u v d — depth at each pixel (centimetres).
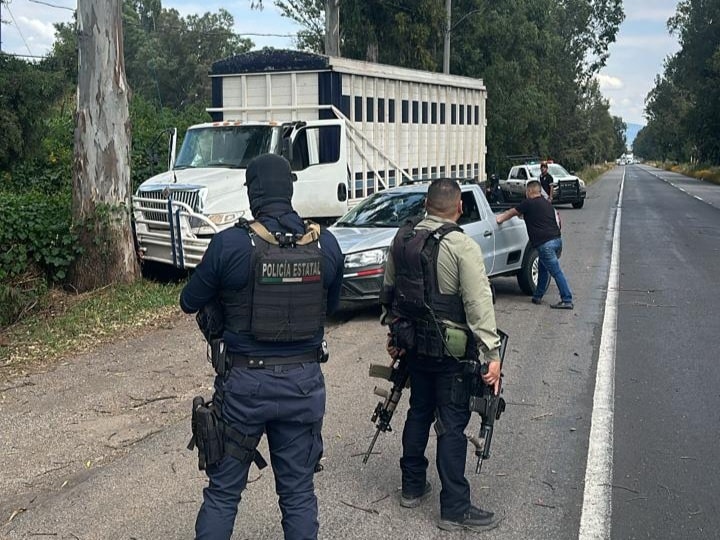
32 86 1040
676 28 6688
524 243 1097
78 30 1059
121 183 1090
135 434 564
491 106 3581
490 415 411
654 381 691
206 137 1256
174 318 932
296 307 330
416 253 406
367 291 906
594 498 456
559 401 638
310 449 345
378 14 2573
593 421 588
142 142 1830
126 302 995
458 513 418
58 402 634
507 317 973
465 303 399
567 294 1016
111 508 448
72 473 497
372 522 430
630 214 2791
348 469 503
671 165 11981
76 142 1082
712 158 7288
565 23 5700
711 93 6278
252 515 439
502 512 441
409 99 1588
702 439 551
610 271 1356
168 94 6253
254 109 1383
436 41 2909
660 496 459
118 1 1068
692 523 425
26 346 803
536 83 4069
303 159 1240
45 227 1029
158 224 1117
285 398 332
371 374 459
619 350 802
